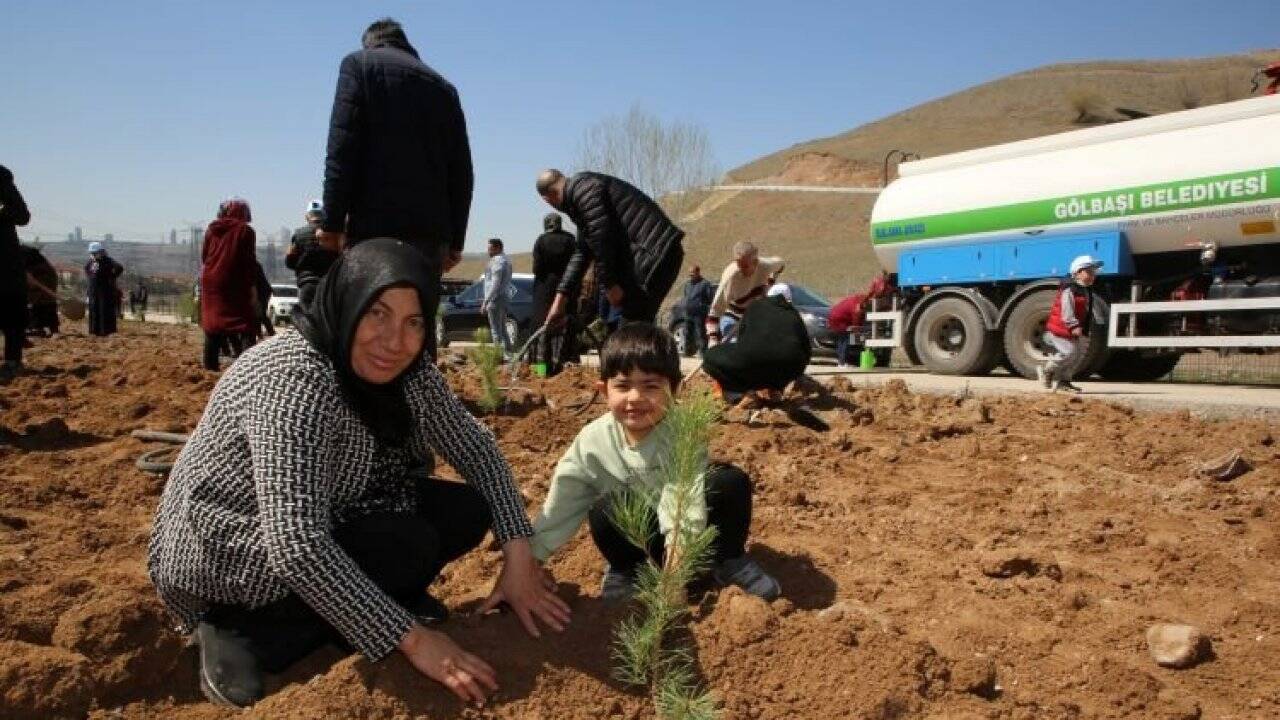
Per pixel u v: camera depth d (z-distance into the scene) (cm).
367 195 481
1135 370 1302
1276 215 1055
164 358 1184
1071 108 9538
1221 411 766
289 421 249
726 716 257
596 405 695
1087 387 1093
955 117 10488
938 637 316
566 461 324
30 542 383
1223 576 376
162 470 486
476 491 305
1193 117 1145
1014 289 1298
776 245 7006
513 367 768
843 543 407
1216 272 1118
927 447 629
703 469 297
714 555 323
